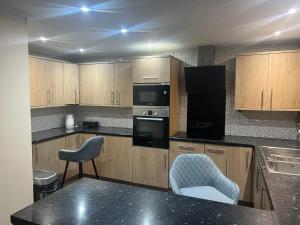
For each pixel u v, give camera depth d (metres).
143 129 3.75
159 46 3.66
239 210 1.18
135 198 1.32
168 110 3.55
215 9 2.07
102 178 4.10
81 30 2.75
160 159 3.65
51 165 3.63
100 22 2.45
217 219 1.09
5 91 2.14
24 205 2.35
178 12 2.14
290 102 3.04
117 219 1.09
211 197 1.98
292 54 3.00
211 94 3.72
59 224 1.05
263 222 1.07
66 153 3.29
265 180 1.79
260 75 3.16
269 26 2.56
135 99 3.78
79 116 4.81
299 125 3.29
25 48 2.31
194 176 2.24
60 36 3.02
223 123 3.72
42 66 3.69
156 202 1.27
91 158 3.40
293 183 1.73
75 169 4.13
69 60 4.76
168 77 3.53
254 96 3.21
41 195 2.65
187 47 3.74
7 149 2.18
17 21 2.22
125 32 2.81
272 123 3.46
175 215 1.13
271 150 2.84
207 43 3.43
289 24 2.48
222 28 2.65
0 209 2.13
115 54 4.42
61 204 1.24
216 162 3.26
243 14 2.18
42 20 2.38
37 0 1.90
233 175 3.18
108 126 4.65
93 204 1.24
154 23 2.49
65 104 4.18
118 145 3.93
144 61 3.67
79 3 1.96
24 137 2.33
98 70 4.27
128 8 2.05
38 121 4.12
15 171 2.26
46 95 3.78
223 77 3.35
